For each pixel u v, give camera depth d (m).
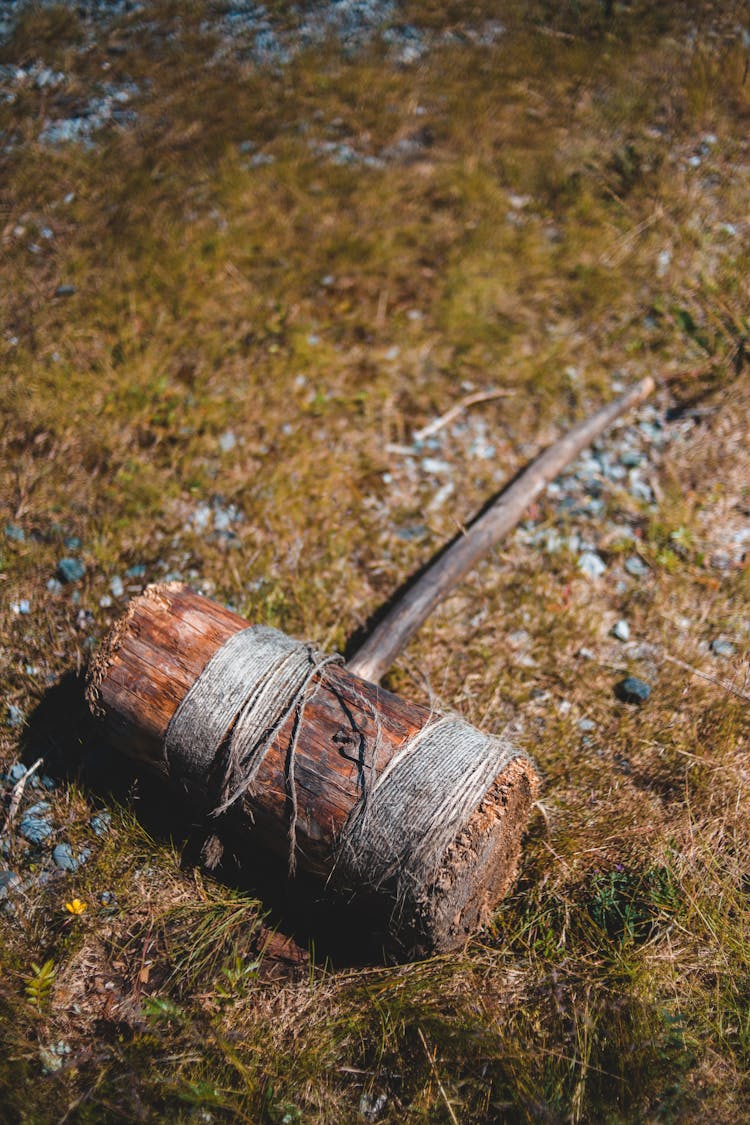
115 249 1.94
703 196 2.05
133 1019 1.16
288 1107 1.11
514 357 1.84
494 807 1.14
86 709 1.26
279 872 1.25
